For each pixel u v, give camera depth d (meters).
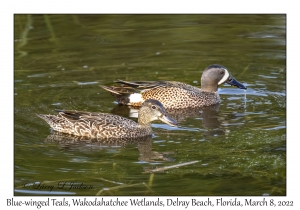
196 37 24.44
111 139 15.47
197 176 12.73
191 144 14.71
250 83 19.98
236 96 19.30
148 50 23.11
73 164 13.49
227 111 17.75
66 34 24.66
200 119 17.09
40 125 16.28
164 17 26.91
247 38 24.16
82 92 19.19
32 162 13.59
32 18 26.20
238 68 21.22
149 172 12.97
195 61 22.02
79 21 26.36
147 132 15.80
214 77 19.02
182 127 16.30
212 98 18.81
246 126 16.05
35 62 21.70
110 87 18.47
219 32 24.97
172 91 18.72
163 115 15.73
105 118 15.93
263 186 12.30
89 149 14.59
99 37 24.44
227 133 15.48
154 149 14.49
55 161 13.66
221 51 22.91
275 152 13.96
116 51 22.98
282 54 22.41
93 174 12.91
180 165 13.32
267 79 20.23
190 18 26.80
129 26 25.86
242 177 12.66
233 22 26.23
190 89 18.95
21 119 16.66
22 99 18.33
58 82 19.94
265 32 24.77
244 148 14.28
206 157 13.76
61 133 15.84
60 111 16.08
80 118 15.84
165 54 22.66
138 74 20.70
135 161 13.66
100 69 21.14
